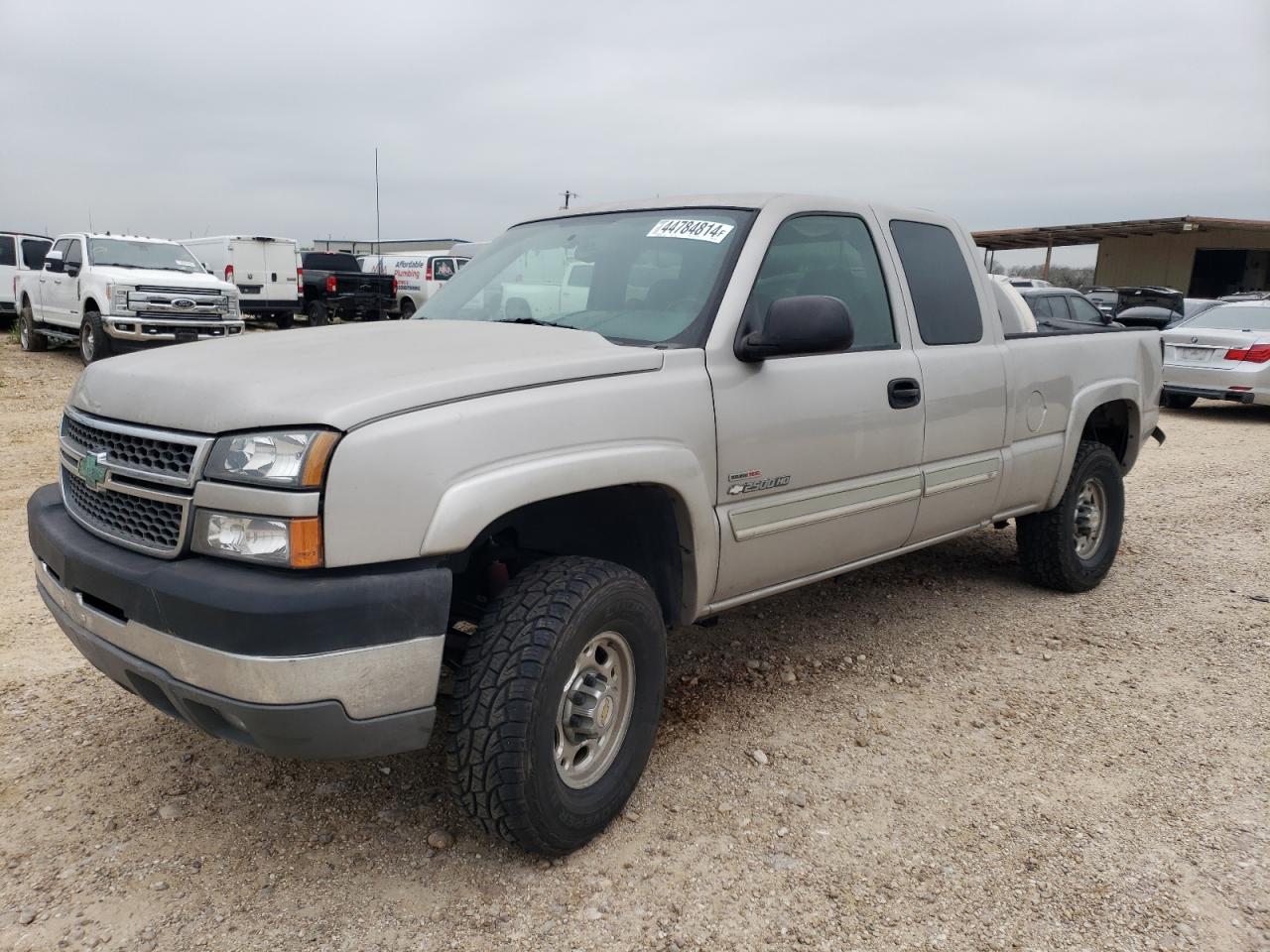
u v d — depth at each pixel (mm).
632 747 3031
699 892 2713
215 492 2404
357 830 2982
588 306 3600
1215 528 6988
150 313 14516
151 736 3514
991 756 3535
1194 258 36906
